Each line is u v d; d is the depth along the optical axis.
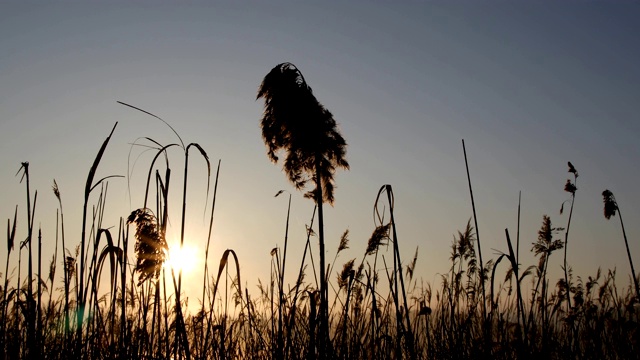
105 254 2.43
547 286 3.02
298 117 2.72
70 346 2.36
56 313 2.92
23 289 2.62
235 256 2.58
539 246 3.11
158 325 2.45
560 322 3.22
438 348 2.98
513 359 2.79
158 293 2.45
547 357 2.79
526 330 2.72
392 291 2.61
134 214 2.27
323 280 2.53
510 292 3.32
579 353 3.06
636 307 3.32
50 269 2.89
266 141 2.81
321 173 2.76
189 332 2.86
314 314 2.53
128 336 2.51
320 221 2.60
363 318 3.07
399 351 2.64
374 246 2.91
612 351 3.12
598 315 3.33
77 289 2.46
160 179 2.31
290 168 2.78
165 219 2.28
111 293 2.44
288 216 2.79
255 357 2.95
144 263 2.26
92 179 2.20
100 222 2.53
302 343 2.71
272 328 2.75
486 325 2.76
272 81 2.79
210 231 2.57
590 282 3.69
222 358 2.74
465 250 3.50
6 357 2.50
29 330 2.33
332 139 2.76
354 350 2.81
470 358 2.87
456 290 3.39
